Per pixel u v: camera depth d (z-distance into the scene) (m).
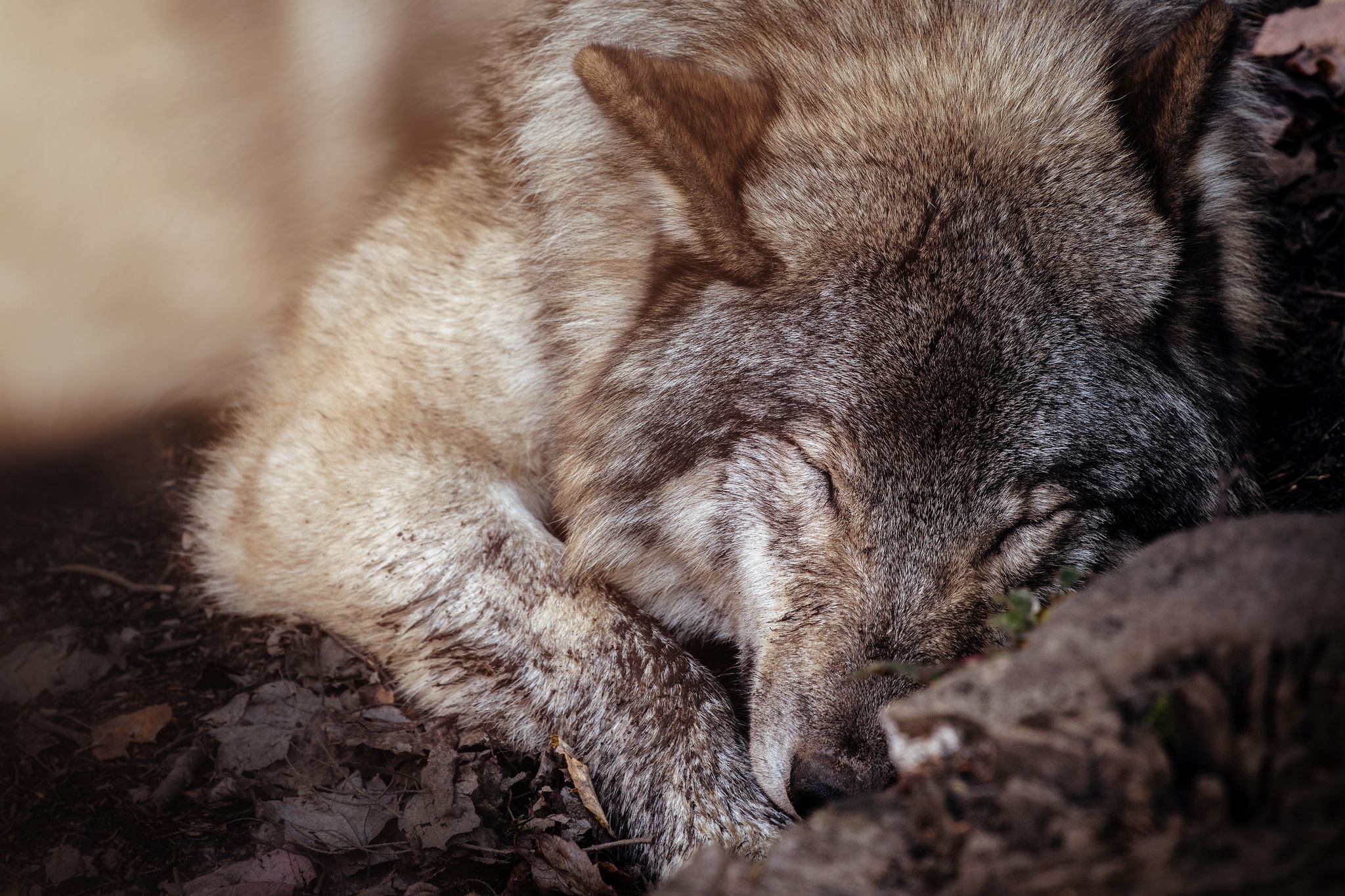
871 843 2.54
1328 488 5.73
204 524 7.08
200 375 8.24
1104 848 2.25
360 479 6.40
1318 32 7.55
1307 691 2.22
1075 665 2.52
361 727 5.56
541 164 6.02
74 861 4.80
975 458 4.38
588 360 5.64
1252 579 2.51
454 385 6.29
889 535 4.44
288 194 7.61
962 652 4.40
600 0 6.15
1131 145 4.89
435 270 6.44
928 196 4.66
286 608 6.50
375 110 7.11
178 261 7.87
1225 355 5.39
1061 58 5.18
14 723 5.66
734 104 5.05
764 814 5.06
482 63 6.75
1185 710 2.31
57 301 7.82
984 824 2.43
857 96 5.09
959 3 5.32
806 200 4.83
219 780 5.23
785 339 4.73
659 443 5.23
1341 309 6.66
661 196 5.12
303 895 4.61
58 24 7.21
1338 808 2.08
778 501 4.73
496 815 5.00
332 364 6.79
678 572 5.69
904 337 4.48
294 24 7.18
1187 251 4.97
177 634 6.43
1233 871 2.06
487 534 6.12
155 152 7.54
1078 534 4.61
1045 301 4.54
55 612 6.59
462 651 5.92
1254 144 6.32
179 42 7.30
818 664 4.47
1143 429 4.69
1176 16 5.85
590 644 5.71
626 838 5.23
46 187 7.53
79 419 8.19
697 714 5.38
